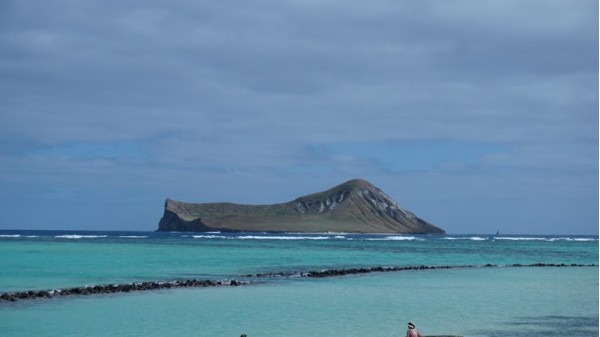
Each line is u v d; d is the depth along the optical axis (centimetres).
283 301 4088
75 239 16625
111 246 11975
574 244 19262
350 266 7788
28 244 12300
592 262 9300
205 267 7106
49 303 3869
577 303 4053
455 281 5706
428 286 5197
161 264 7425
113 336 2875
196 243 14700
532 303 4041
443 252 12269
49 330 3020
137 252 9912
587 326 3159
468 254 11506
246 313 3559
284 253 10719
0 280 5228
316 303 3997
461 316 3472
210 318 3375
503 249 14275
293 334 2923
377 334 2922
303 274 6281
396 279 5866
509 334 2936
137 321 3269
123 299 4088
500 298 4331
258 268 7112
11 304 3803
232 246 13288
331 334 2919
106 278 5553
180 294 4394
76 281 5231
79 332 2972
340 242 18138
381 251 12269
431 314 3538
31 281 5172
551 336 2884
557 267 7800
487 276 6291
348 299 4231
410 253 11675
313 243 16550
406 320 3325
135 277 5712
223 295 4362
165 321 3275
